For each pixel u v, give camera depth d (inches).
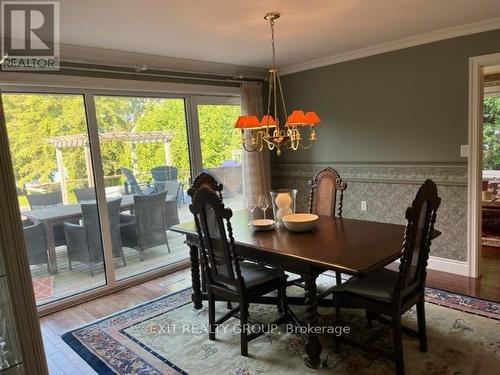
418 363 88.1
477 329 101.8
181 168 170.4
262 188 190.2
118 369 94.0
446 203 144.3
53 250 133.1
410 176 152.8
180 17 103.4
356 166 169.6
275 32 123.3
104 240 142.0
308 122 103.5
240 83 181.8
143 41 125.0
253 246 93.5
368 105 161.6
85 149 137.3
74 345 106.7
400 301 82.4
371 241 92.5
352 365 89.1
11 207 63.5
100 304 134.0
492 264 152.9
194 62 160.2
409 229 77.7
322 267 79.6
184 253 173.2
